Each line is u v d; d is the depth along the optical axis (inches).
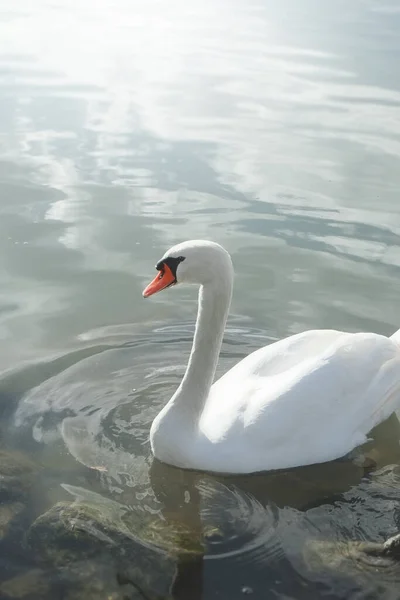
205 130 180.7
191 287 126.9
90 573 79.6
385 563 81.7
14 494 87.7
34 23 298.5
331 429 95.3
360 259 130.5
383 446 99.6
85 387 105.0
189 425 93.8
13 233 135.5
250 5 354.3
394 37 280.4
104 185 152.3
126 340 113.9
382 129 182.7
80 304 119.9
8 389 103.7
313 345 100.6
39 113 190.2
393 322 117.2
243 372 99.9
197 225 138.8
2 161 161.2
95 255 130.1
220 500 89.7
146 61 241.6
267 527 86.1
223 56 249.8
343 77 224.8
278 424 93.1
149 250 131.6
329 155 167.3
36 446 94.9
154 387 106.0
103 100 201.2
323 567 81.3
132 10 331.6
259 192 150.6
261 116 190.9
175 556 81.7
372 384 98.2
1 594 77.5
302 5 354.6
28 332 114.1
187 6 347.3
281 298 122.3
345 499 90.4
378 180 155.5
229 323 118.0
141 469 93.3
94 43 265.4
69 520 84.3
